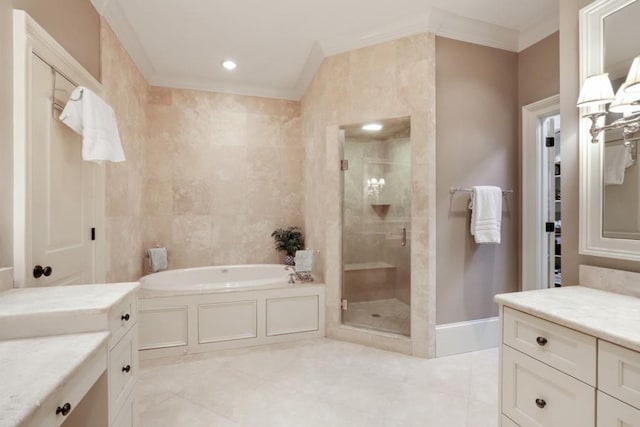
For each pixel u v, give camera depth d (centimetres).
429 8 215
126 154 253
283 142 365
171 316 238
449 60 234
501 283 249
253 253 355
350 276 277
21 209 126
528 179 245
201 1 208
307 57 286
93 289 119
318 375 206
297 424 157
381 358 230
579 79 145
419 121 228
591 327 91
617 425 85
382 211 271
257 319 256
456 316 238
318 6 214
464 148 238
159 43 261
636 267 125
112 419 105
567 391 99
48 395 60
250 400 178
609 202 134
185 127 332
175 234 329
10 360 75
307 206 335
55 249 150
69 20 166
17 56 125
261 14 223
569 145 150
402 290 256
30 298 106
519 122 251
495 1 207
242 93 350
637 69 121
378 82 243
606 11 135
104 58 206
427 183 227
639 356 81
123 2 208
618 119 132
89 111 150
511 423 120
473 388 190
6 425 50
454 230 237
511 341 120
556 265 316
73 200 167
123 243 247
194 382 198
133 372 127
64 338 89
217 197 343
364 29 240
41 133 138
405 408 170
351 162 279
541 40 234
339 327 265
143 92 304
